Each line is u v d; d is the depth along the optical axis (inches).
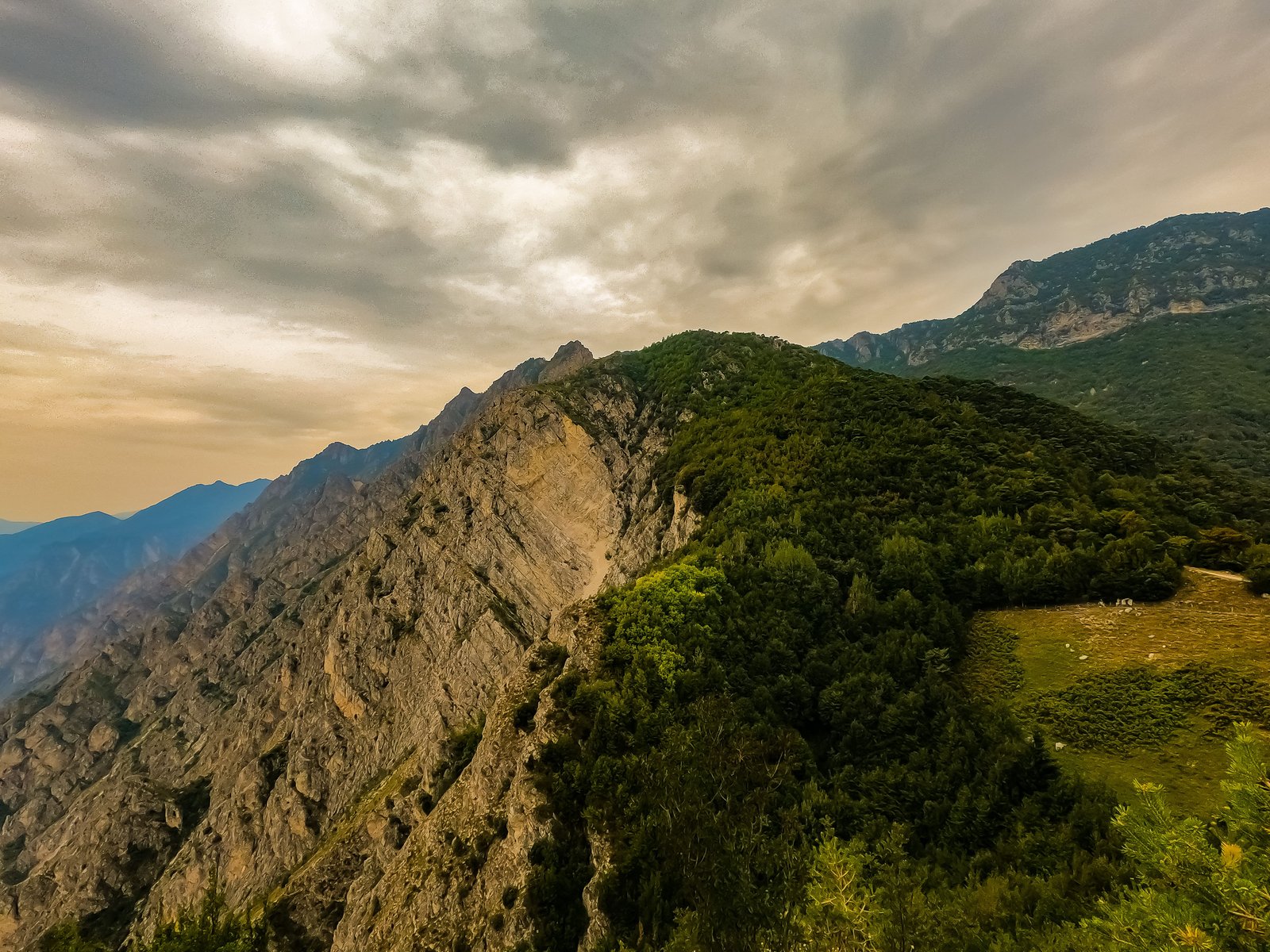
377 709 3818.9
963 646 1600.6
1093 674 1350.9
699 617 1720.0
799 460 2652.6
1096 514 1893.5
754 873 524.1
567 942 1051.9
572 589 3759.8
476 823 1445.6
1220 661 1258.6
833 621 1739.7
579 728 1405.0
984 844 971.9
